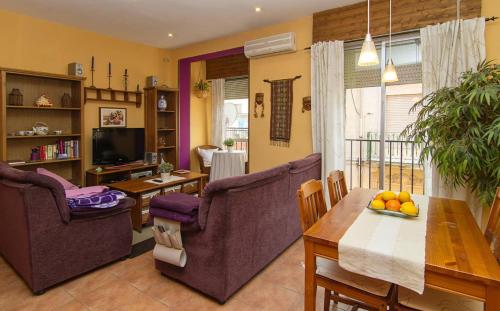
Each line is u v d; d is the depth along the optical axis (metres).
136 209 3.58
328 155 3.80
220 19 4.19
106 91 4.91
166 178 4.10
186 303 2.17
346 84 3.90
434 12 3.19
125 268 2.68
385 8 3.48
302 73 4.15
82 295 2.26
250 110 4.66
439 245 1.39
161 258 2.40
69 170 4.53
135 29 4.62
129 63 5.26
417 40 3.43
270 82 4.43
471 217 1.76
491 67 2.46
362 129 3.96
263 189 2.50
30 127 4.13
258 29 4.59
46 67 4.27
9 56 3.93
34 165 4.09
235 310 2.09
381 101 3.68
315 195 1.94
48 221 2.27
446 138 2.48
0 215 2.70
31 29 4.11
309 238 1.51
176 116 5.68
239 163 5.22
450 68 3.01
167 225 2.36
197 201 2.37
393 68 2.46
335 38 3.83
